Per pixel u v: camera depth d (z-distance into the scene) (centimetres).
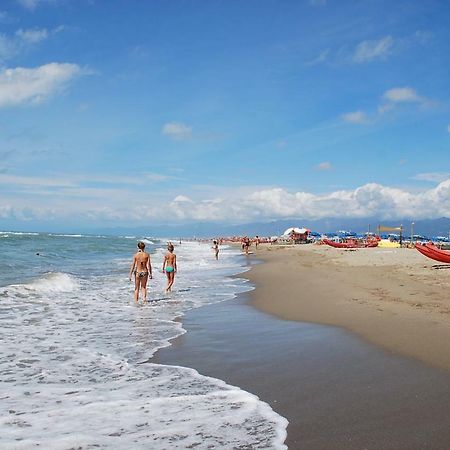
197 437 431
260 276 2292
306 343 812
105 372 667
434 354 692
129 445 415
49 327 1012
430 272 1933
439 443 407
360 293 1373
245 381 609
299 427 450
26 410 507
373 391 546
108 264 3038
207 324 1043
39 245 4825
